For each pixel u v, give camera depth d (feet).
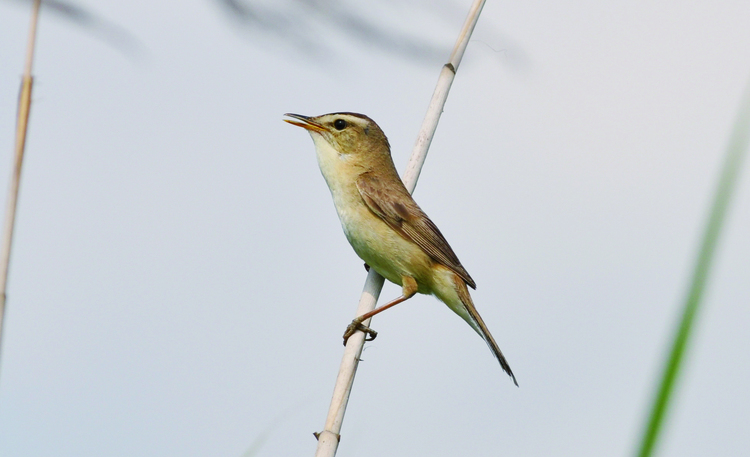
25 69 21.08
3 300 20.84
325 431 27.50
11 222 21.08
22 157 21.12
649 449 13.06
